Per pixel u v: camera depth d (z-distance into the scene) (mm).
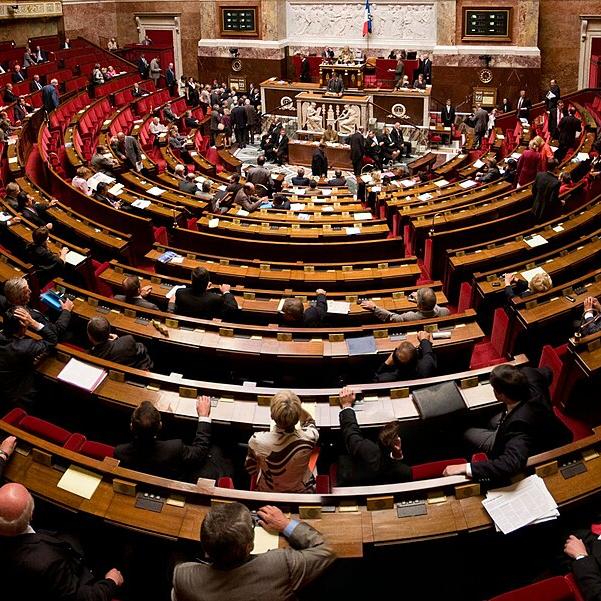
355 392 5434
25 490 3584
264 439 4426
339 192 15859
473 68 24625
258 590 2941
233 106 24203
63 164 15406
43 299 6750
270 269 8977
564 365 5977
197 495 4250
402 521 4141
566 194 11734
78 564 3865
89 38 29000
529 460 4375
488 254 9078
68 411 5719
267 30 26609
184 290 7363
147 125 19469
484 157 17141
